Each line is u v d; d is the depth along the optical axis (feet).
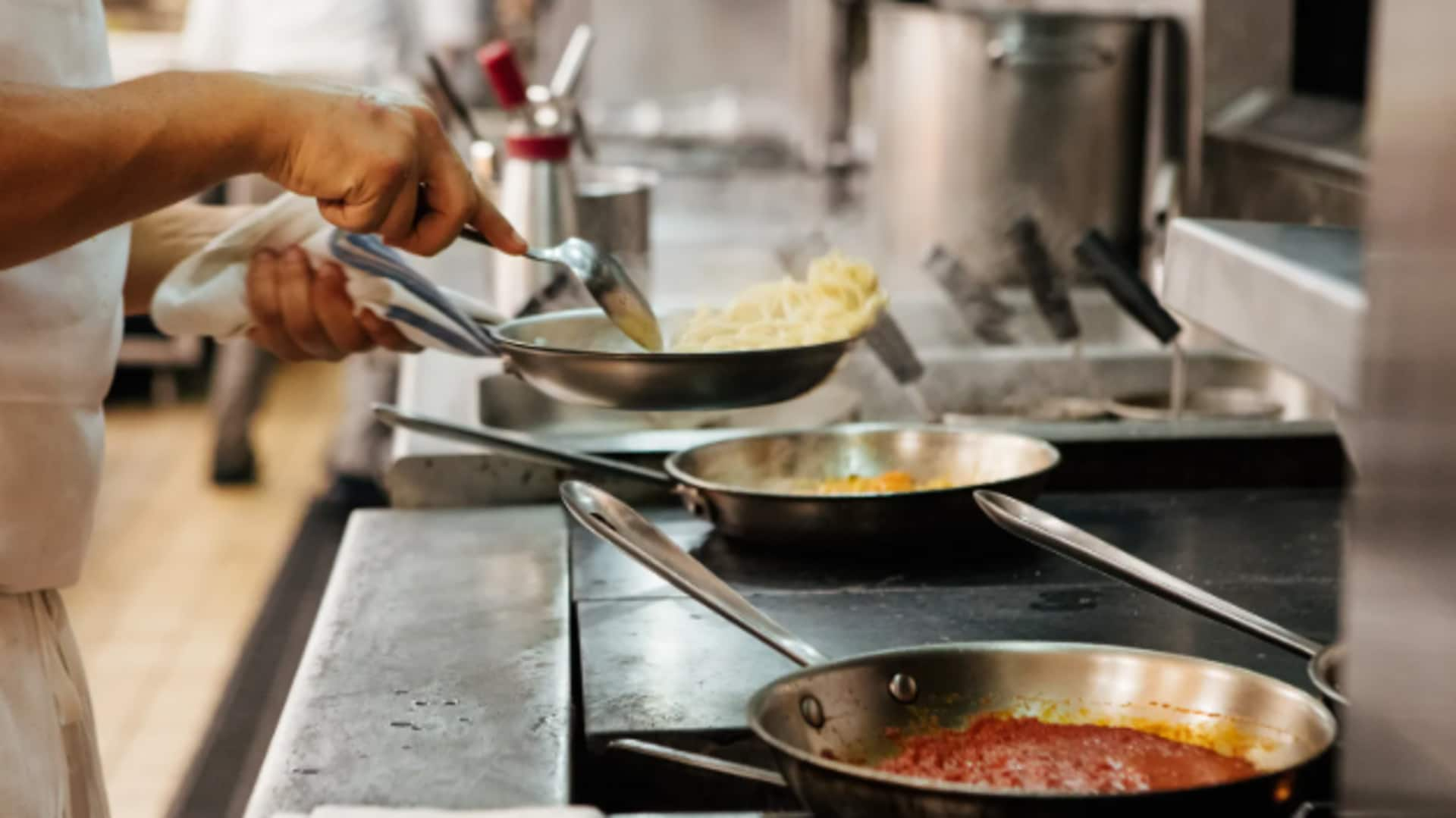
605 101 16.78
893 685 3.37
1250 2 8.93
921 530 4.93
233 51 15.19
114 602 12.70
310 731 3.79
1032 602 4.63
